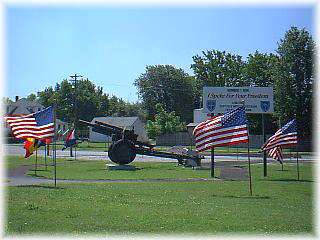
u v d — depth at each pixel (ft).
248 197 53.57
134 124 333.83
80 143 278.87
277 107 205.87
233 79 299.99
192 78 401.08
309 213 42.06
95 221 35.83
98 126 103.40
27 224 34.45
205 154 167.63
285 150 202.49
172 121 266.77
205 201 48.91
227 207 44.70
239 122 59.06
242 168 101.40
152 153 102.73
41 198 48.32
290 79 204.64
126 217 37.63
